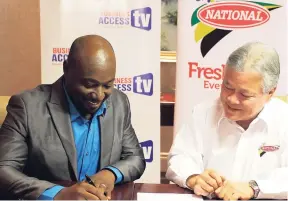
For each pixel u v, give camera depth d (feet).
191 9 6.40
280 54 6.28
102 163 4.47
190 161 5.19
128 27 6.79
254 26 6.34
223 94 5.33
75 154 4.32
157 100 6.98
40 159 4.21
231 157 5.45
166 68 10.27
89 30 6.73
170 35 10.58
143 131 7.02
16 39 9.48
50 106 4.31
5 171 3.90
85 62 3.91
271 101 5.36
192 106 6.50
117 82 6.88
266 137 5.37
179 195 4.10
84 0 6.70
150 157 7.07
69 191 3.72
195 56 6.47
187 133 5.64
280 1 6.28
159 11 6.79
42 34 6.68
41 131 4.21
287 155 5.34
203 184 4.12
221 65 6.45
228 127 5.44
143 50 6.85
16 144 4.08
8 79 9.55
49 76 6.74
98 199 3.64
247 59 5.04
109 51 4.03
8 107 4.34
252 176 5.37
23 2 9.38
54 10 6.66
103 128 4.50
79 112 4.37
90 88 3.98
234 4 6.32
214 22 6.39
